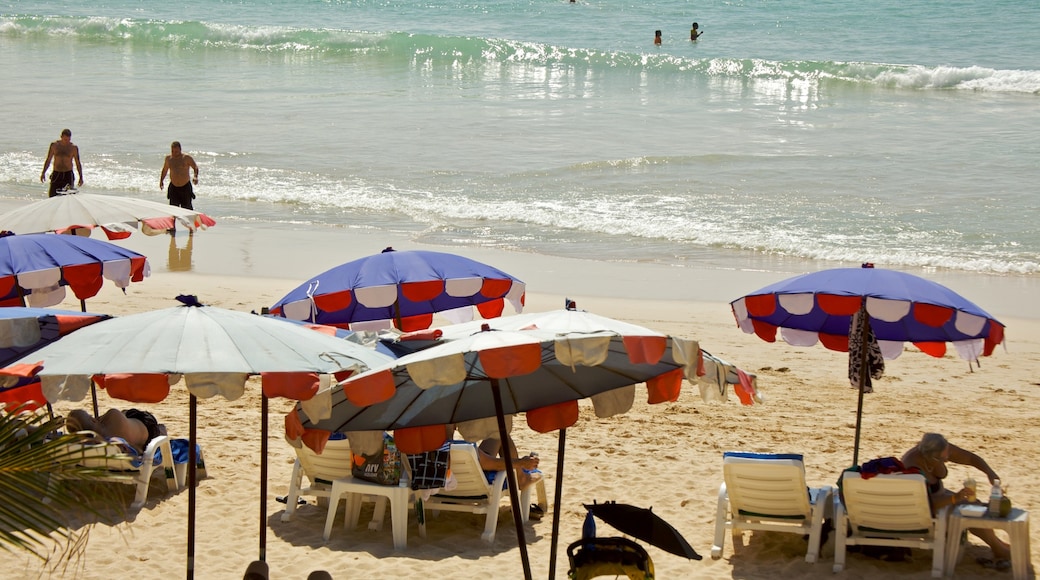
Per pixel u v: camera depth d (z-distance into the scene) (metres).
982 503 7.87
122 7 65.94
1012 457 10.52
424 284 9.42
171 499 8.91
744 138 31.20
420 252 10.05
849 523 7.88
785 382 13.26
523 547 5.77
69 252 9.16
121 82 41.19
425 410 6.14
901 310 7.75
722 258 20.38
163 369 4.75
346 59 47.44
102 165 28.31
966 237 21.44
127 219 10.24
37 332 5.66
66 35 54.22
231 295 16.98
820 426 11.46
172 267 19.30
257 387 12.84
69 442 4.12
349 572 7.57
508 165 28.11
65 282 8.96
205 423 11.19
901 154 28.84
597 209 24.08
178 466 9.20
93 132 32.22
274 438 10.76
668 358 5.97
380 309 11.23
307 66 45.53
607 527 8.60
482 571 7.64
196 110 35.66
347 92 39.06
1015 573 7.57
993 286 18.33
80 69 44.34
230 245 21.20
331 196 25.41
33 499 4.04
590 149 29.84
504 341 4.73
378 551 8.02
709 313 16.55
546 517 8.89
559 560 7.92
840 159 28.42
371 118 34.25
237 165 28.38
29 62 46.12
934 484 7.94
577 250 20.92
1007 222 22.36
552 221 23.16
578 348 4.68
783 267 19.66
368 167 28.12
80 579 7.30
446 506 8.42
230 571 7.55
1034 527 8.63
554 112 35.22
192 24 52.09
